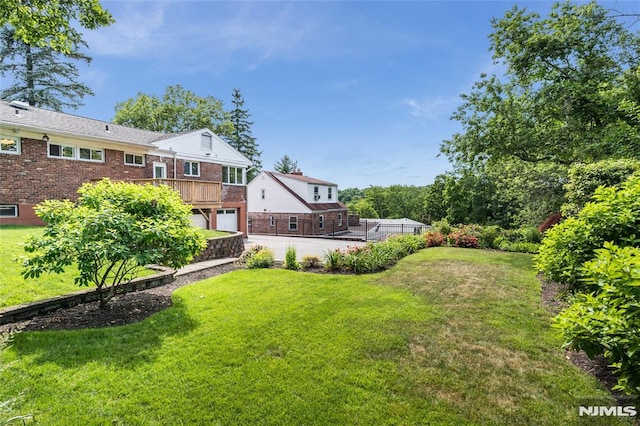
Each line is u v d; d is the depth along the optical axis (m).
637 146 8.75
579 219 4.08
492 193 27.72
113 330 3.82
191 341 3.60
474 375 2.93
